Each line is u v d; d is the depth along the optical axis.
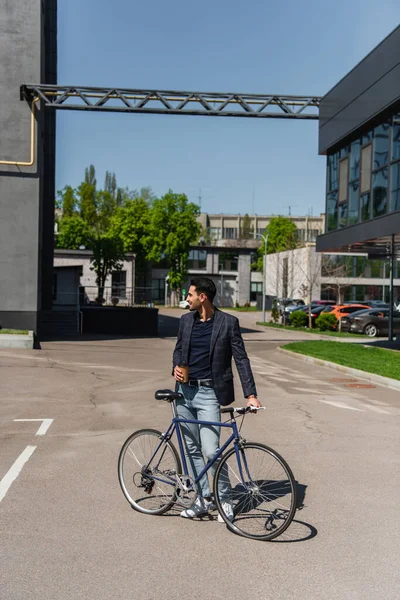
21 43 25.84
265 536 5.06
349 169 25.55
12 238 25.73
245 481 5.20
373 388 14.95
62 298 44.44
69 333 32.66
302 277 65.25
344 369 18.31
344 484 6.76
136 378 15.51
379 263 64.31
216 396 5.43
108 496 6.19
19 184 25.78
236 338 5.37
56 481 6.68
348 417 10.91
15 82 25.77
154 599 4.02
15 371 16.00
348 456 8.04
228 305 91.06
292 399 12.85
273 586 4.23
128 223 85.50
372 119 22.66
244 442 5.24
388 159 22.03
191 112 25.64
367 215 23.91
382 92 21.52
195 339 5.43
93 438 8.80
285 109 26.69
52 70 35.03
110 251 59.59
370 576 4.42
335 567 4.56
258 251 92.62
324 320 39.88
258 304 82.56
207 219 149.62
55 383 14.25
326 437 9.16
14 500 6.03
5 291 25.69
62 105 25.33
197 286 5.42
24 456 7.73
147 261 87.69
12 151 25.72
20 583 4.22
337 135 25.55
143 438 5.82
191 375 5.44
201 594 4.09
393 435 9.43
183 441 5.58
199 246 90.19
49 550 4.80
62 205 109.19
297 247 76.19
